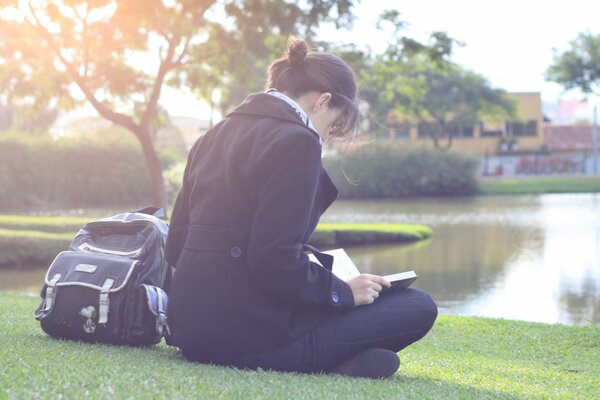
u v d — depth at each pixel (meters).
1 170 33.78
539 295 10.50
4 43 19.48
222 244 2.88
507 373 4.10
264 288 2.82
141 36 18.39
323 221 24.72
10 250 14.77
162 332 3.36
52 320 3.38
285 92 3.06
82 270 3.39
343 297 2.95
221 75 21.12
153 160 19.28
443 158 42.59
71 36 18.58
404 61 21.31
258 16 17.94
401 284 3.19
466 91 48.09
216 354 2.93
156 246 3.47
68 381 2.39
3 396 2.15
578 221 23.47
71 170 35.09
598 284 11.48
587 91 46.50
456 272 12.97
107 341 3.36
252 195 2.85
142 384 2.45
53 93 20.45
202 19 18.78
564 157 54.69
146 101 20.97
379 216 26.98
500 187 44.09
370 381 2.93
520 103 57.31
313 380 2.79
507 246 17.00
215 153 2.98
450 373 3.79
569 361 5.09
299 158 2.80
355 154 42.06
